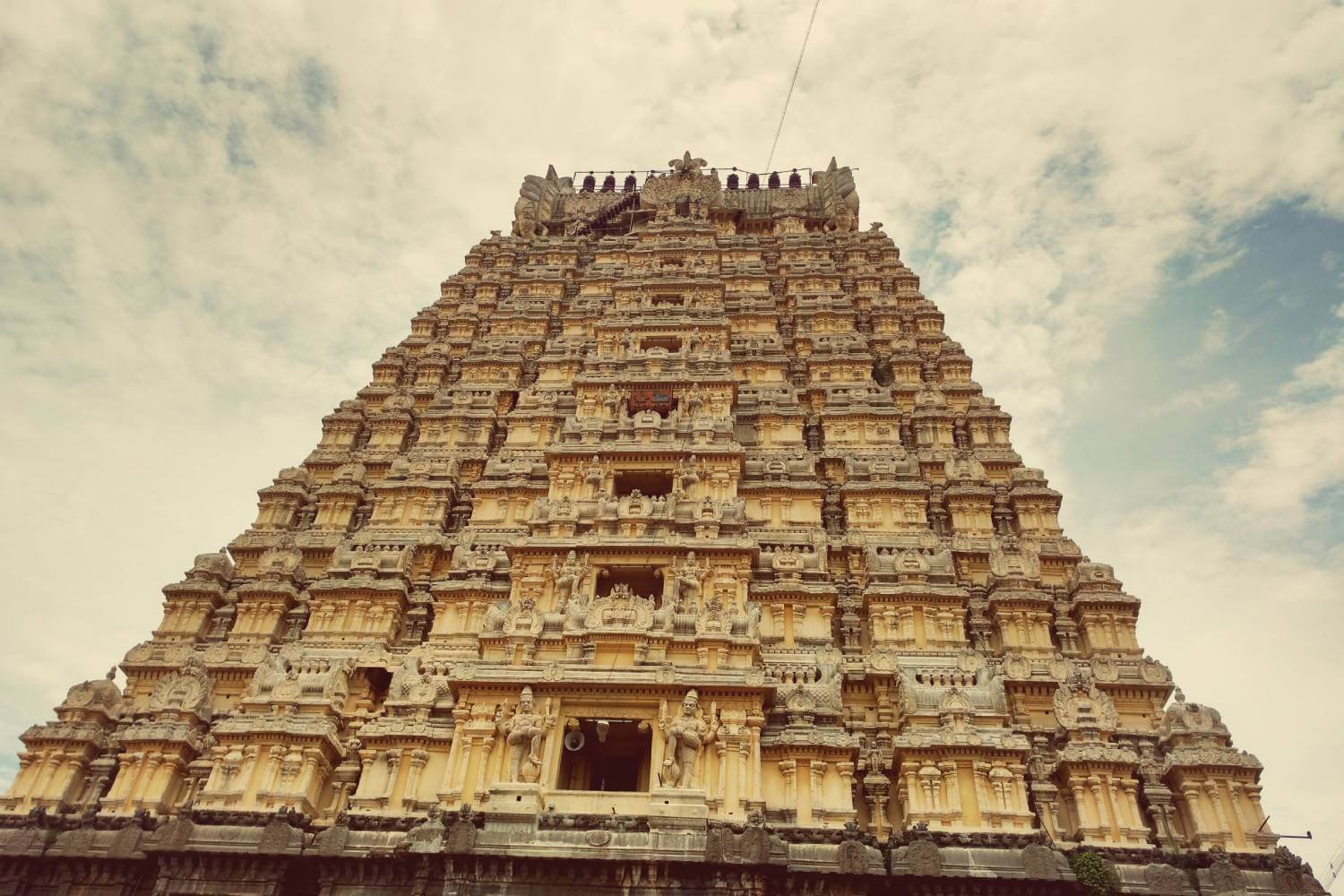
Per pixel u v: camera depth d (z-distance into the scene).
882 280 59.44
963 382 49.38
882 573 36.28
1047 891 25.19
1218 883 25.47
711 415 41.88
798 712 30.17
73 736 32.16
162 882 27.08
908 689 31.06
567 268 62.62
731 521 36.50
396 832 27.73
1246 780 28.11
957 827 26.95
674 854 25.38
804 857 26.33
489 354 52.84
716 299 52.59
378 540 40.69
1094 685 31.20
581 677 29.47
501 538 39.47
